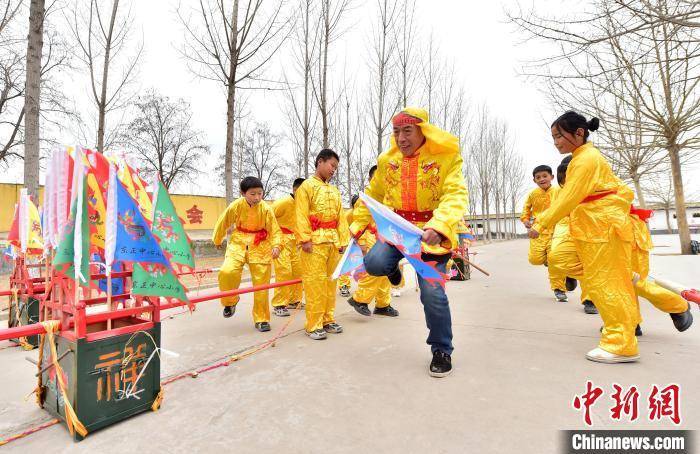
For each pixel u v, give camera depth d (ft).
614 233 9.21
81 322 6.41
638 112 35.35
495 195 122.21
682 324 10.36
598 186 9.40
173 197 70.74
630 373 8.38
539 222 10.12
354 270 11.20
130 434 6.41
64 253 6.33
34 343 11.81
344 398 7.53
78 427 6.22
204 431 6.44
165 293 7.13
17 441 6.30
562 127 9.70
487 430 6.21
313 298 12.14
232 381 8.60
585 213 9.54
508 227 177.78
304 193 12.44
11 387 8.68
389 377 8.57
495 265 36.52
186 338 12.48
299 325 14.30
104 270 8.31
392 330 12.93
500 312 15.06
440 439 5.98
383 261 9.23
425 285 8.78
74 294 6.68
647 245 10.84
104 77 28.89
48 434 6.52
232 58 28.89
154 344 7.36
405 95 42.70
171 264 7.22
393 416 6.75
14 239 12.47
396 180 9.73
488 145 107.04
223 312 15.58
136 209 6.82
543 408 6.91
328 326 12.86
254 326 14.28
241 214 13.97
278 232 13.94
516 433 6.10
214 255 58.70
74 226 6.44
